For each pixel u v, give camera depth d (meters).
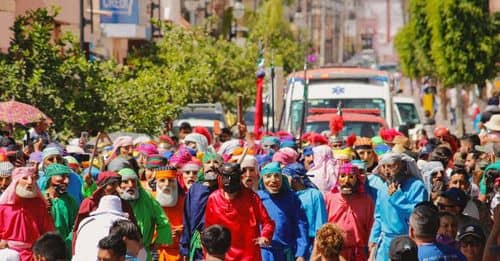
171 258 20.38
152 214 18.69
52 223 18.50
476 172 23.95
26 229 18.22
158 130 36.12
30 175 18.20
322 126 37.28
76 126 32.75
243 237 18.47
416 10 82.44
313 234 19.34
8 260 16.05
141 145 25.05
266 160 23.03
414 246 14.01
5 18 38.50
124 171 18.33
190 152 23.94
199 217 19.47
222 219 18.44
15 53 32.22
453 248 15.33
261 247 18.97
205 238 15.28
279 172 19.30
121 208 17.33
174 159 22.33
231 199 18.45
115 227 15.35
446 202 17.80
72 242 17.83
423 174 21.95
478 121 41.62
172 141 29.19
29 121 26.98
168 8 66.44
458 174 20.72
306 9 164.75
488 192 21.56
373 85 41.38
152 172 21.59
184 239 19.69
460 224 17.69
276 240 19.27
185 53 47.91
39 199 18.39
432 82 87.62
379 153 25.56
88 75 33.09
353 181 19.84
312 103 41.16
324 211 19.44
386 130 28.69
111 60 37.06
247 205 18.48
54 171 19.08
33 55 32.22
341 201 19.91
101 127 33.50
